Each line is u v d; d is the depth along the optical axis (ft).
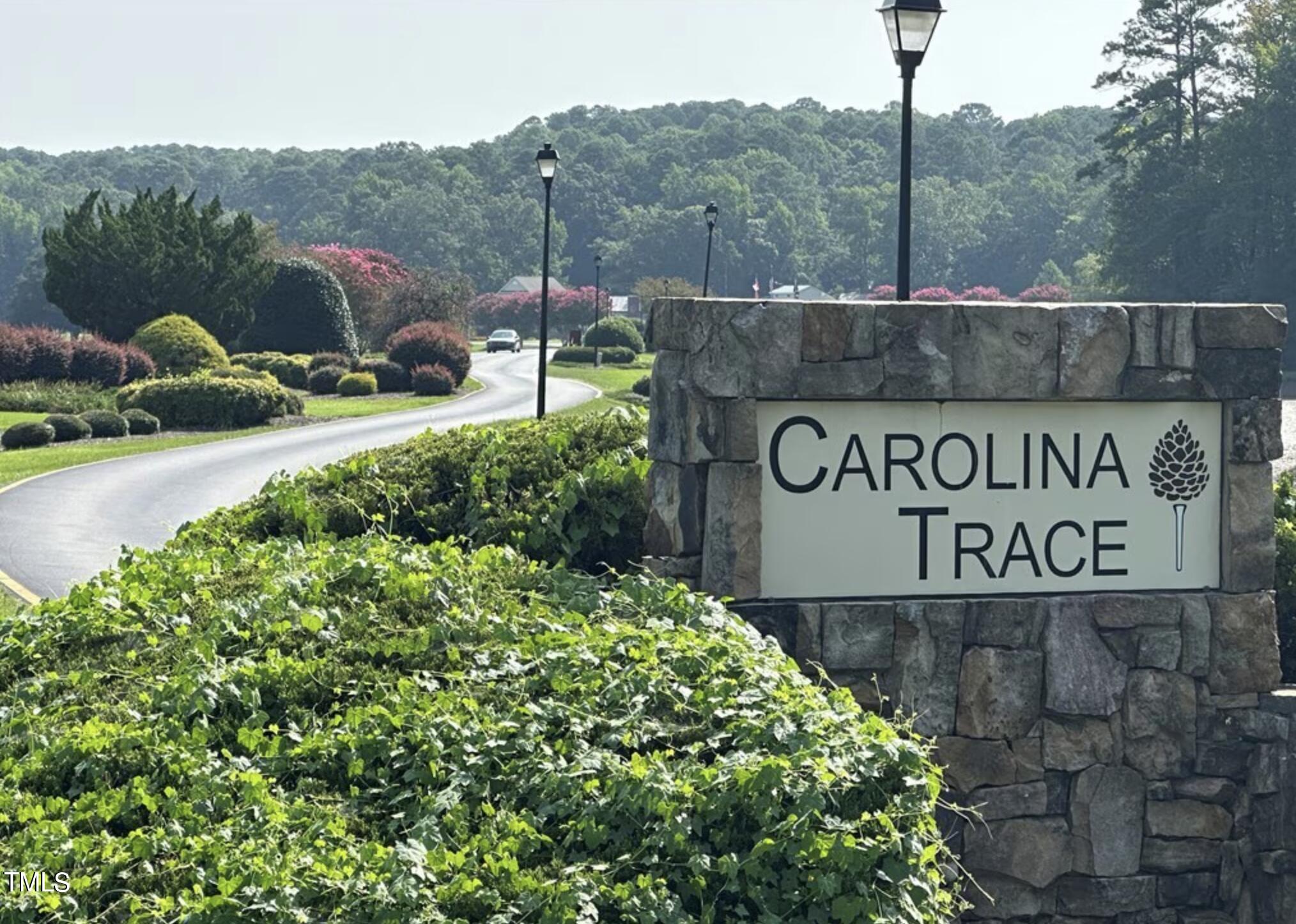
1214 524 31.91
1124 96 336.49
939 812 30.30
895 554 30.60
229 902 17.99
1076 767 30.81
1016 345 30.68
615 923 19.48
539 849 20.75
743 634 26.81
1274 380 31.65
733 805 21.06
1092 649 30.91
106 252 212.84
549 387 216.95
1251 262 307.99
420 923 18.22
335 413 168.04
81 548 68.80
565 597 29.32
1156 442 31.63
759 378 29.66
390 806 21.80
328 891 18.66
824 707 23.43
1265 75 299.79
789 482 30.17
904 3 37.88
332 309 236.84
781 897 20.36
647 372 257.34
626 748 23.00
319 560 30.14
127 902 18.51
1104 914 30.96
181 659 25.76
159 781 21.83
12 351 177.17
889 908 20.43
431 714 23.12
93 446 127.34
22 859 19.12
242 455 117.08
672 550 30.32
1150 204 317.22
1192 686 31.32
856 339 30.07
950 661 30.40
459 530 35.53
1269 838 31.37
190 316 216.33
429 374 201.46
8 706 25.39
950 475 30.76
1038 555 31.14
